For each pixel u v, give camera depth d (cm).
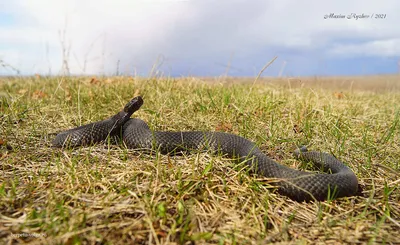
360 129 40
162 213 19
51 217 19
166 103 45
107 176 25
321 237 20
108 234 18
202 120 39
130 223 19
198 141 31
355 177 25
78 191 22
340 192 24
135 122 34
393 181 27
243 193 23
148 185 23
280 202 23
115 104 46
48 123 38
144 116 41
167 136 31
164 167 26
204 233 18
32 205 21
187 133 32
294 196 24
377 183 27
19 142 32
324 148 33
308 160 30
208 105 44
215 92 51
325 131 38
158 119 39
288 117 42
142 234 18
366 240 19
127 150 31
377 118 46
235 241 18
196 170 26
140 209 20
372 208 23
